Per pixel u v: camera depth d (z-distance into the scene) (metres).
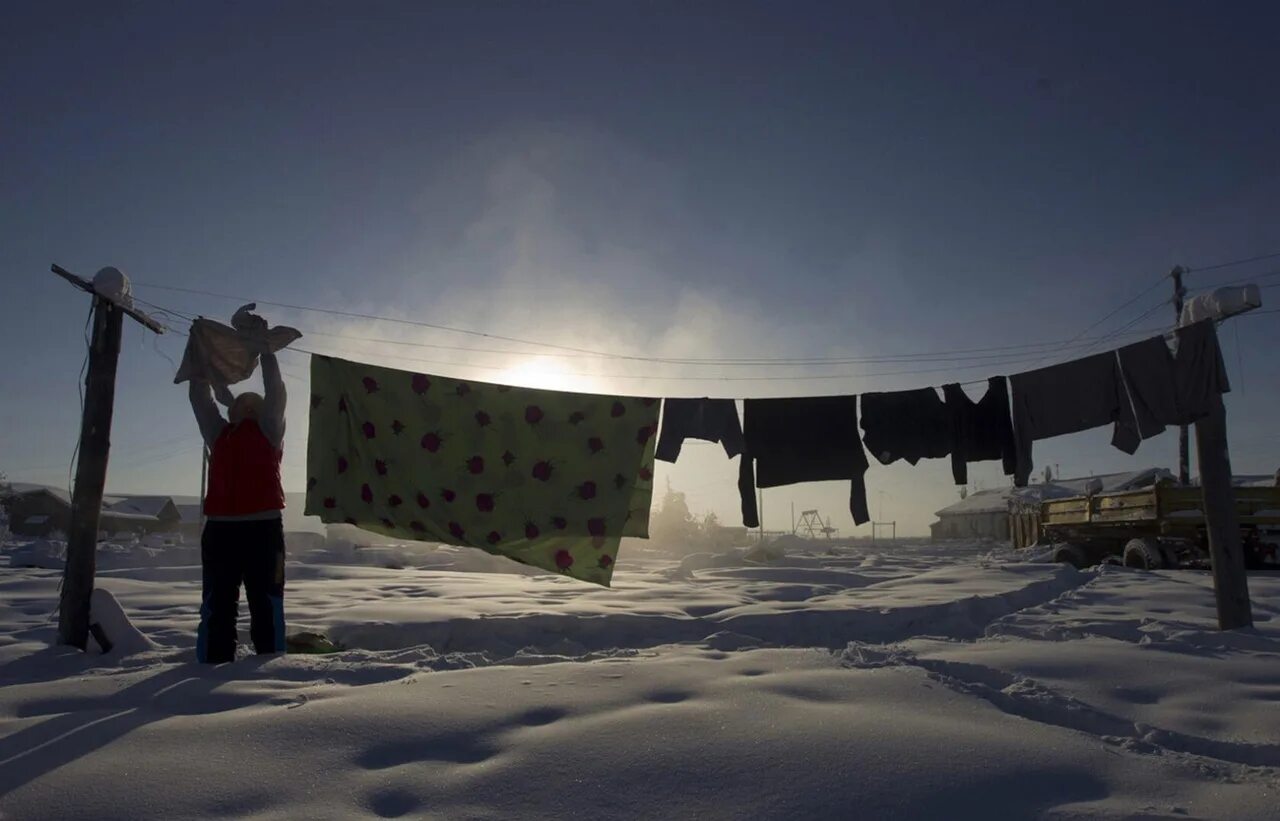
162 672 5.02
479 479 6.83
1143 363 6.98
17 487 55.75
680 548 49.47
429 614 7.99
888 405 7.30
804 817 2.85
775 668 5.28
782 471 7.23
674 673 4.92
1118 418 7.05
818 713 3.99
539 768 3.22
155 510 61.59
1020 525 22.66
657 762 3.28
